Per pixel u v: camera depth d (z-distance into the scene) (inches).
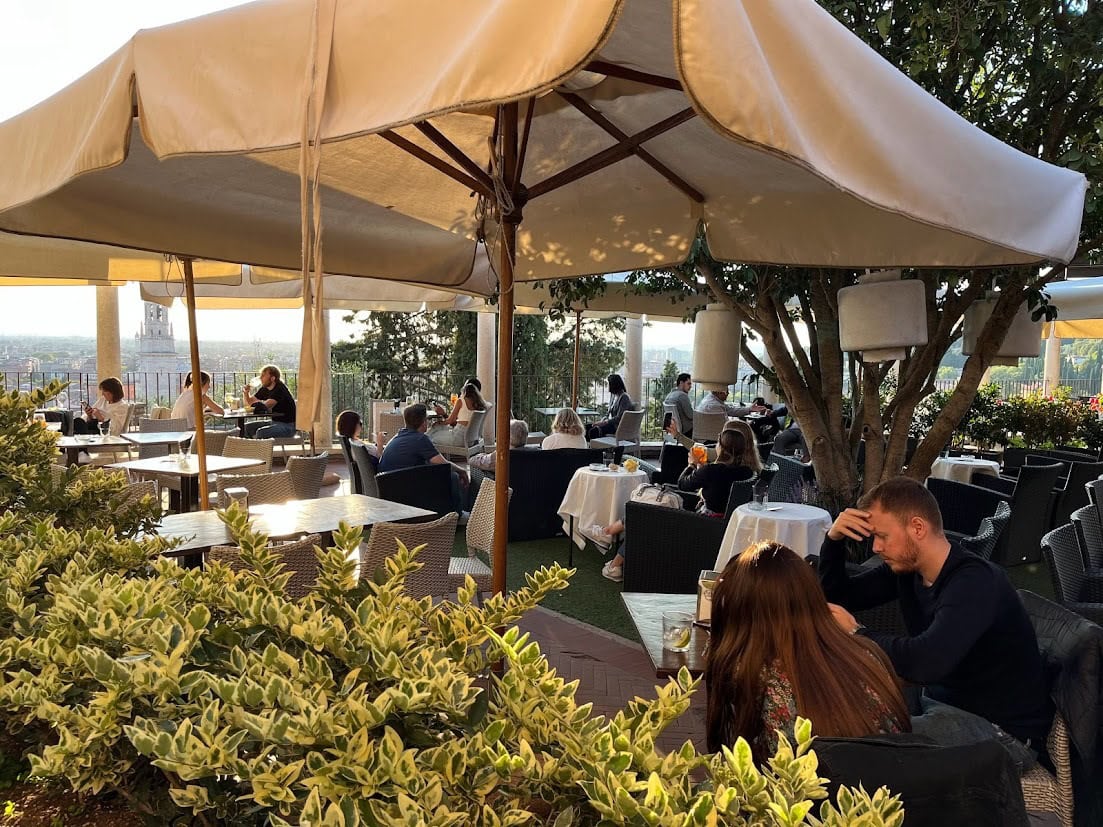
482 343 532.1
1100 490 207.0
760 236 151.4
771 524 200.2
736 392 648.4
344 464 490.6
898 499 104.0
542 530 304.2
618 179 159.5
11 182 100.8
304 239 72.1
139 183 142.6
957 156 78.6
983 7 178.1
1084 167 165.2
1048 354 583.8
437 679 41.5
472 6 62.9
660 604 138.9
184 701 49.0
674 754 41.2
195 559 185.0
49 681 49.8
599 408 671.1
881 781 56.3
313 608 56.6
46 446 100.7
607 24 51.4
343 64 70.0
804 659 70.4
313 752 37.9
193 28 80.0
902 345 174.4
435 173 163.8
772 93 53.3
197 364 218.7
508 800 41.1
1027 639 96.5
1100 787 94.5
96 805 56.1
